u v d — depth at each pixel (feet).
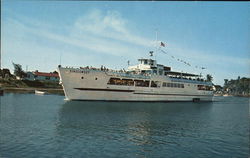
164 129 85.35
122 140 67.41
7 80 366.43
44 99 205.36
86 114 115.65
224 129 89.15
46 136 69.10
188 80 227.20
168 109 155.02
